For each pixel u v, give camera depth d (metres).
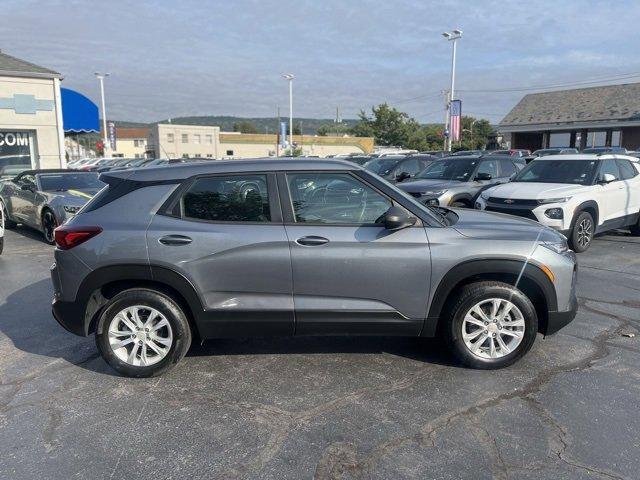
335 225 4.05
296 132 108.94
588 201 8.63
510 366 4.25
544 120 37.19
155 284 4.11
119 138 102.44
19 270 7.95
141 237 3.98
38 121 16.05
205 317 4.05
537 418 3.48
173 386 4.03
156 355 4.15
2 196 12.36
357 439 3.28
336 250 3.97
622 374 4.11
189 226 4.02
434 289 4.05
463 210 5.06
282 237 3.98
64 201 9.84
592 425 3.38
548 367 4.25
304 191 4.10
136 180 4.17
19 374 4.28
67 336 5.13
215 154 82.31
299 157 4.44
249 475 2.95
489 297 4.08
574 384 3.95
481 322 4.14
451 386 3.94
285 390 3.94
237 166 4.13
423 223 4.07
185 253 3.96
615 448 3.13
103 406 3.74
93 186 11.27
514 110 40.06
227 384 4.05
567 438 3.24
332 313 4.05
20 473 2.99
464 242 4.02
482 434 3.30
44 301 6.30
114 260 3.98
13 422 3.54
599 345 4.70
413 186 10.75
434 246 4.00
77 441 3.30
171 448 3.22
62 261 4.08
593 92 37.28
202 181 4.11
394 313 4.08
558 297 4.14
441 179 11.30
